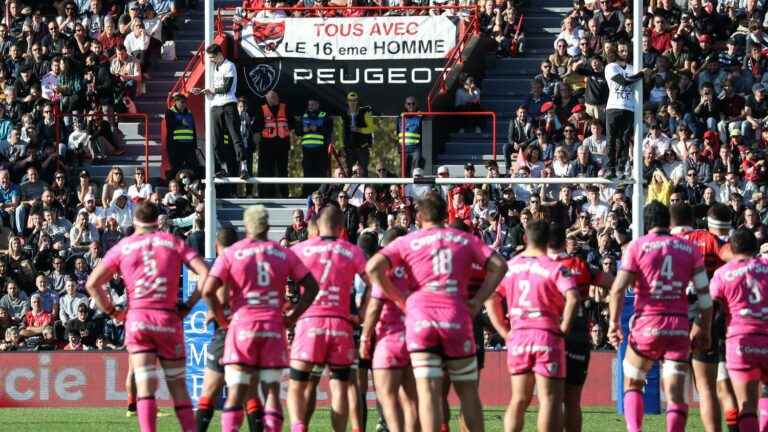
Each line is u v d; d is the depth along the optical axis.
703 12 57.88
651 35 55.81
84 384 39.75
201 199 51.19
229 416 25.66
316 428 33.53
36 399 39.78
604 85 49.38
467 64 56.41
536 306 25.80
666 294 26.50
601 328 41.97
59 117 55.97
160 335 25.95
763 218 48.81
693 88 54.25
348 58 52.06
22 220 51.25
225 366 26.23
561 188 48.81
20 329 46.09
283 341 25.94
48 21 62.25
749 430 26.77
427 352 24.94
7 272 47.91
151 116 59.03
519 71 58.97
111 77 57.62
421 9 52.72
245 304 25.73
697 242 29.59
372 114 53.09
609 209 47.88
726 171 50.69
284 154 53.59
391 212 49.44
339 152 60.44
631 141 39.66
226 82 39.34
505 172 52.97
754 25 56.53
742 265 26.91
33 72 57.88
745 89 55.19
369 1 56.66
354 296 31.34
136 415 36.34
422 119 53.41
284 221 52.97
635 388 26.94
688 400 38.41
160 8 61.81
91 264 48.06
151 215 26.39
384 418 29.33
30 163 54.06
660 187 49.44
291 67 52.28
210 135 38.34
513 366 26.02
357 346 30.77
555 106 52.75
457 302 25.11
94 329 45.06
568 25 56.72
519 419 26.09
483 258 25.30
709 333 26.91
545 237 26.12
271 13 55.50
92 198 51.34
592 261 44.56
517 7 60.25
